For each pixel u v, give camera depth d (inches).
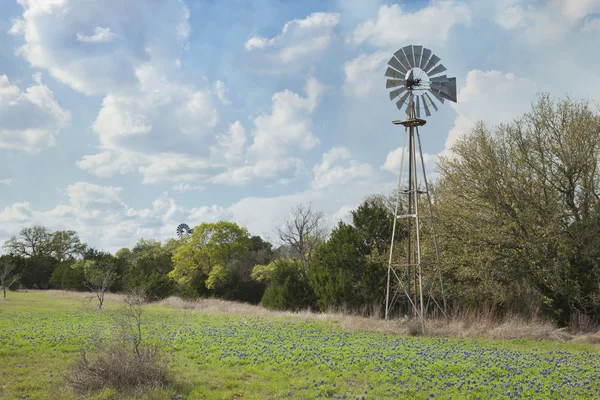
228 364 508.1
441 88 975.6
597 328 905.5
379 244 1358.3
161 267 2861.7
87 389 394.3
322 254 1403.8
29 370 475.8
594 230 936.3
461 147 1088.8
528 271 993.5
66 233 3986.2
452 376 446.0
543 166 1015.6
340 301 1275.8
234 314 1258.6
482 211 1059.3
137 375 407.2
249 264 2487.7
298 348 610.2
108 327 837.2
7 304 1526.8
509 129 1065.5
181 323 962.1
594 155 983.6
